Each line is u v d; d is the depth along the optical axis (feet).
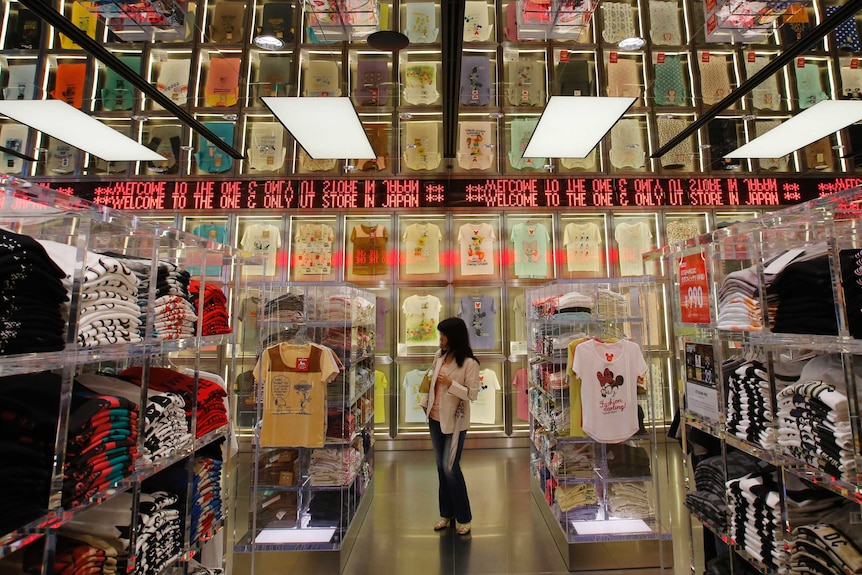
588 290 10.09
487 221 19.29
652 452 8.94
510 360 18.03
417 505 12.07
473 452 17.04
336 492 9.28
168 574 5.14
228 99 17.31
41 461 3.37
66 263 3.67
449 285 18.34
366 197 18.13
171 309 5.24
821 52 16.81
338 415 9.41
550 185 18.20
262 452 9.43
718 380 6.12
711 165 18.29
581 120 11.91
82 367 5.34
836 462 4.21
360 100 16.78
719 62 17.31
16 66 16.55
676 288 7.47
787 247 5.50
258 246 18.40
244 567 8.52
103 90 16.55
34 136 17.25
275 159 18.38
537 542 9.82
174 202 17.67
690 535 7.07
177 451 5.13
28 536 3.19
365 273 18.63
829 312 4.42
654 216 19.24
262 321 9.23
